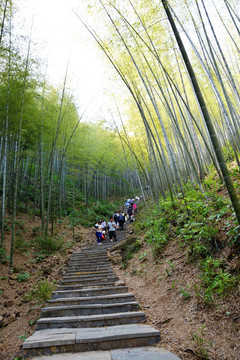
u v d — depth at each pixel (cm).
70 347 229
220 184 517
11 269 529
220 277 268
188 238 382
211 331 220
